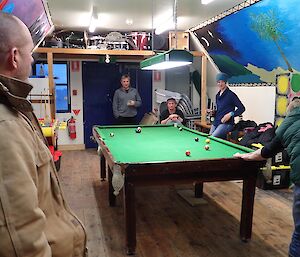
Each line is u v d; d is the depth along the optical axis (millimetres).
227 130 5324
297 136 2057
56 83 7121
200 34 5801
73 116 7270
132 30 6402
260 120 5523
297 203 2057
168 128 4820
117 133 4324
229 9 4438
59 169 5207
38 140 1061
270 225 3207
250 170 2760
